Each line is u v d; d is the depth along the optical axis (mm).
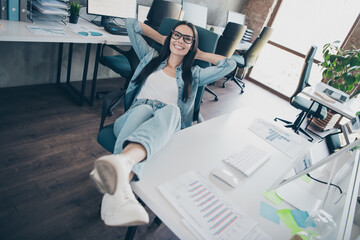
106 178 752
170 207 755
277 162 1219
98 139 1400
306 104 3268
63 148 1919
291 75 5230
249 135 1384
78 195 1574
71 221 1404
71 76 2957
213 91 4242
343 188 1087
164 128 1001
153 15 2582
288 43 5055
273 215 875
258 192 969
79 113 2412
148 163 915
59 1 2021
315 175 1259
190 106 1658
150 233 1482
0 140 1800
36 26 1842
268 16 5020
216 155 1106
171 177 880
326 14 4551
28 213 1373
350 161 1226
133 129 1144
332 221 811
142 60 1688
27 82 2561
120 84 3324
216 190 891
